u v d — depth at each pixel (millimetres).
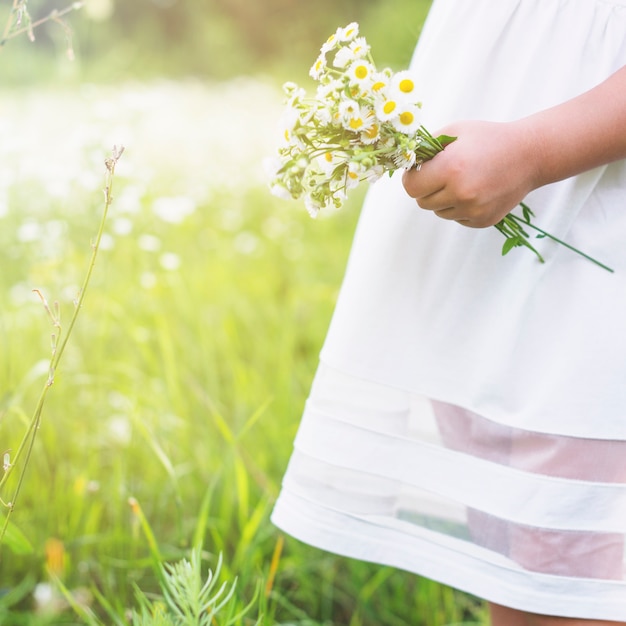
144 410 1842
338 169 930
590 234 1028
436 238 1091
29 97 3168
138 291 2223
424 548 1120
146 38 10617
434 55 1121
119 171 2080
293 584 1613
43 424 1721
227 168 3932
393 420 1115
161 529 1690
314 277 3080
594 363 1012
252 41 11984
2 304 1969
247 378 2244
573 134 957
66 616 1463
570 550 1035
